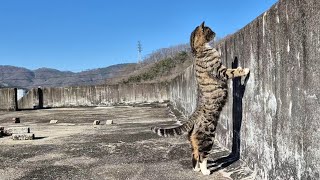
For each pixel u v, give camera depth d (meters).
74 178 1.30
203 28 1.24
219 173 1.27
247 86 1.26
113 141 1.98
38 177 1.33
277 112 0.99
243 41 1.29
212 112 1.25
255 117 1.18
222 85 1.25
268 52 1.05
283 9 0.93
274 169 1.01
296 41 0.86
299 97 0.85
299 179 0.85
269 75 1.05
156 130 1.32
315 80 0.77
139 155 1.61
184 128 1.29
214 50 1.25
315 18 0.76
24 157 1.66
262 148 1.11
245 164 1.28
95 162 1.52
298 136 0.86
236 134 1.41
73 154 1.69
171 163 1.44
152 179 1.24
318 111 0.76
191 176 1.25
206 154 1.27
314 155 0.78
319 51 0.75
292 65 0.88
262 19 1.10
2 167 1.49
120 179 1.26
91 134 2.29
